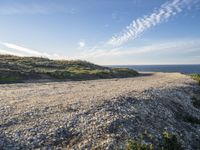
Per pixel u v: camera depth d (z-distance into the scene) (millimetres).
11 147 10703
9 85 28297
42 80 37281
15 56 77938
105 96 19359
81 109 15453
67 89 24562
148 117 15852
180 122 17422
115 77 53594
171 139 13141
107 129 12930
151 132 13750
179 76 57375
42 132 12094
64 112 14844
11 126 12508
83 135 12164
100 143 11609
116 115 14766
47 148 10922
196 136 15906
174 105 20859
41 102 17078
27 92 21844
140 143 12180
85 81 37781
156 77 54875
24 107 15570
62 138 11805
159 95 22219
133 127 13711
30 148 10797
